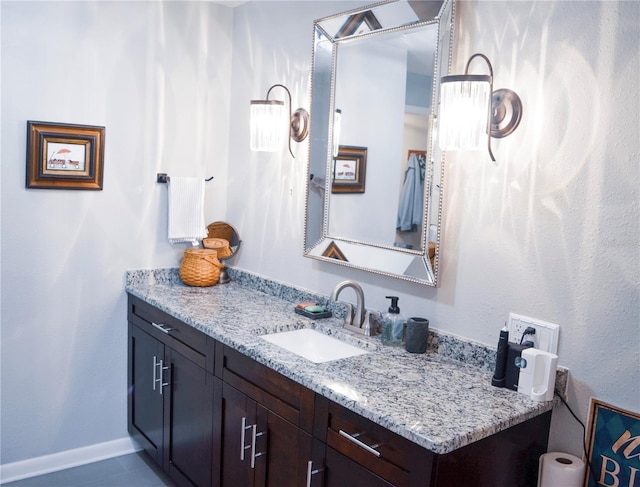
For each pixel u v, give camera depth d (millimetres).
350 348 2193
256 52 2932
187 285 2971
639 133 1534
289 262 2754
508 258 1850
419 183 2062
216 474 2264
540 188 1758
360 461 1598
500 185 1862
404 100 2111
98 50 2715
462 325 2000
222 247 3082
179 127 2990
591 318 1652
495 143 1870
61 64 2625
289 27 2717
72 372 2832
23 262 2639
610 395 1621
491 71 1800
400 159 2135
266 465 1979
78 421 2881
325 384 1705
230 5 3055
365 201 2291
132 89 2828
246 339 2100
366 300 2354
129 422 3000
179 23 2932
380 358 1981
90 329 2857
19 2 2500
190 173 3055
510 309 1852
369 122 2256
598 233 1628
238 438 2123
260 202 2930
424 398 1643
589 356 1660
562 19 1689
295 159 2695
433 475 1395
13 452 2717
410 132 2090
